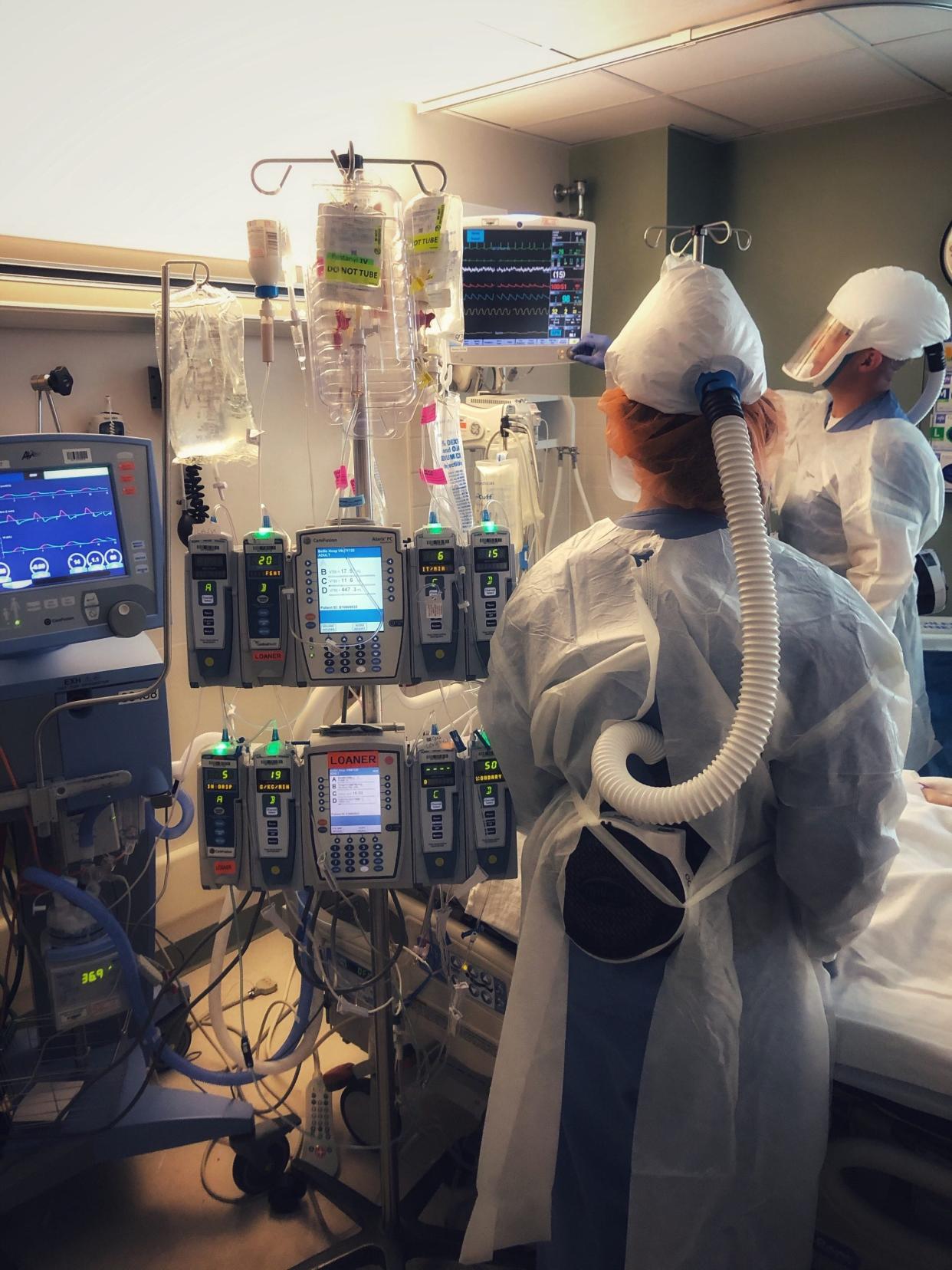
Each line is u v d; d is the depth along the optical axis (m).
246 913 2.70
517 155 3.45
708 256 3.86
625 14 2.29
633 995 1.27
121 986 1.76
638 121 3.34
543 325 2.54
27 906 1.87
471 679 1.56
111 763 1.71
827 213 3.55
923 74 2.91
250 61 2.38
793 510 2.42
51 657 1.71
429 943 1.71
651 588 1.20
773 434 1.27
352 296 1.49
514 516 2.57
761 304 3.80
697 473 1.21
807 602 1.16
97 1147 1.76
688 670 1.17
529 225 2.43
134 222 2.22
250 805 1.55
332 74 2.61
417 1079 1.90
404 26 2.32
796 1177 1.29
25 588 1.66
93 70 2.06
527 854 1.42
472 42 2.44
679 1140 1.25
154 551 1.79
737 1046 1.24
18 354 2.08
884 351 2.24
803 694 1.14
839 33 2.51
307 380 1.84
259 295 1.68
